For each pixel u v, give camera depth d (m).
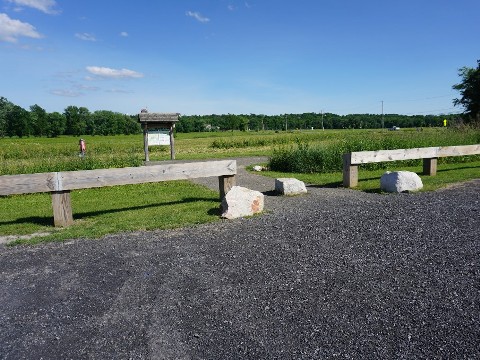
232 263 4.32
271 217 6.39
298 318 3.08
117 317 3.20
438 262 4.16
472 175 10.45
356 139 15.39
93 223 6.45
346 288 3.59
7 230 6.14
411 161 13.39
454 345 2.65
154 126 19.44
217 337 2.85
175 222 6.22
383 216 6.16
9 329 3.08
